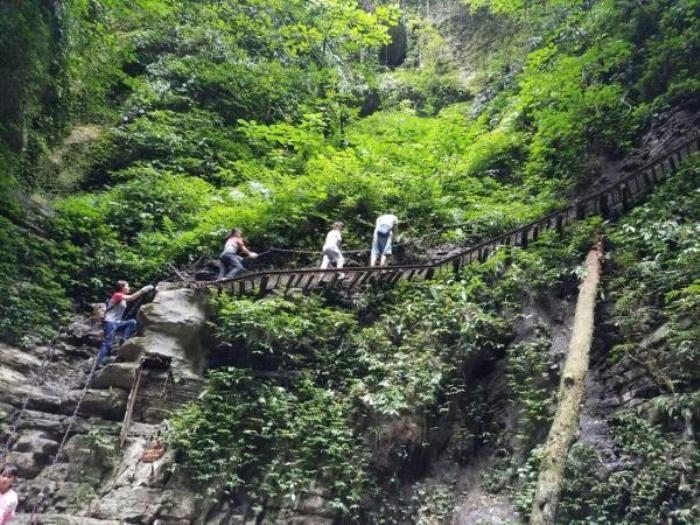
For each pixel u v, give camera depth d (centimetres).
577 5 1473
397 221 1095
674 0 1259
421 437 821
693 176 931
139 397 808
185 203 1279
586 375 761
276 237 1130
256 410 810
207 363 876
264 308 888
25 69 1226
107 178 1402
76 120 1467
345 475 782
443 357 873
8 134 1174
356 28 1945
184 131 1496
